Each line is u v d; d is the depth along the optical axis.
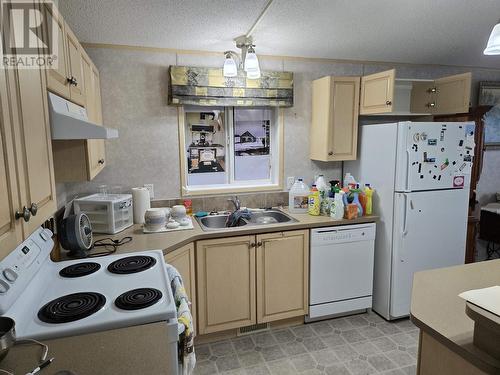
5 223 0.88
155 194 2.80
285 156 3.10
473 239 3.22
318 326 2.70
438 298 1.31
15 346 0.97
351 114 2.91
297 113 3.07
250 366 2.23
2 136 0.86
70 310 1.13
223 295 2.45
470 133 2.69
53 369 0.88
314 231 2.58
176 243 2.09
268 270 2.53
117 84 2.60
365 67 3.20
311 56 2.98
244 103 2.83
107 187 2.67
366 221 2.72
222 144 3.03
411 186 2.58
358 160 3.04
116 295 1.26
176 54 2.70
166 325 1.11
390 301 2.73
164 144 2.77
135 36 2.37
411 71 3.34
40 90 1.18
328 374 2.14
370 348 2.40
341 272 2.71
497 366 0.90
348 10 1.97
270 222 2.80
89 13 1.95
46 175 1.23
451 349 1.03
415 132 2.54
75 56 1.72
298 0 1.82
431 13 2.04
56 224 2.03
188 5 1.86
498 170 3.83
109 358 0.93
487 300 1.00
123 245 2.04
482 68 3.59
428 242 2.71
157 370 0.88
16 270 1.15
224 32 2.31
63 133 1.32
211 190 2.93
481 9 1.99
